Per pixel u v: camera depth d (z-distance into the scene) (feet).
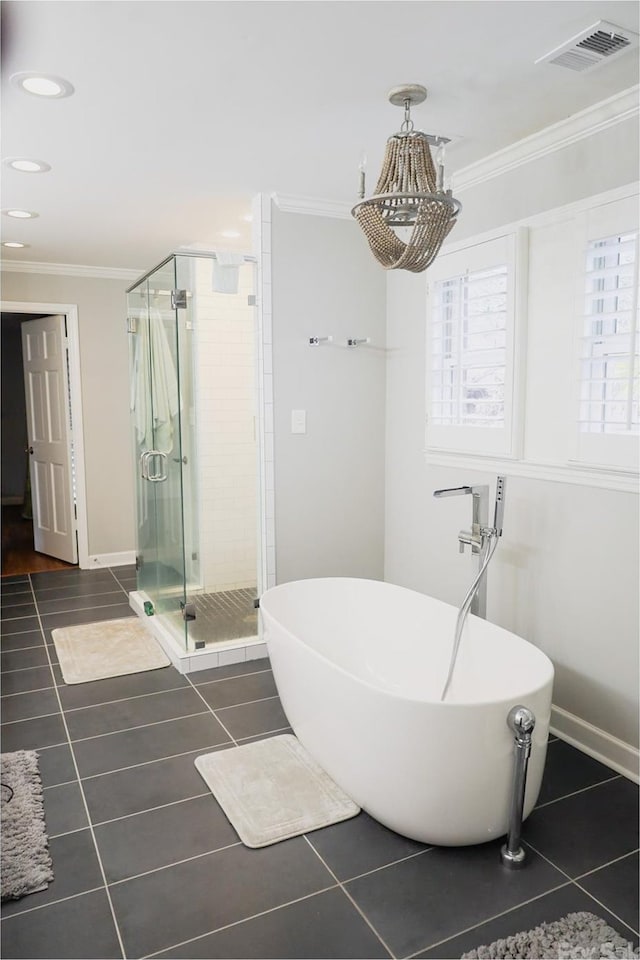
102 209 11.91
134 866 6.59
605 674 8.44
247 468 11.91
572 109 7.91
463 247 10.05
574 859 6.68
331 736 7.50
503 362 9.49
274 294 11.39
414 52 6.55
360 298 12.14
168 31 6.11
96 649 12.25
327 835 7.04
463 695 8.81
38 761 8.48
